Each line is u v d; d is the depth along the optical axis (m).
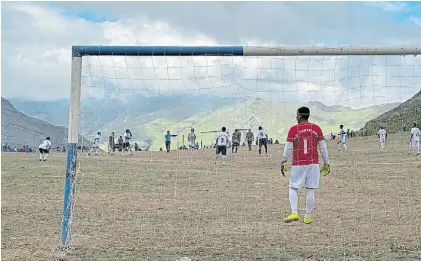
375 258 7.22
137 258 7.21
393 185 15.52
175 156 28.92
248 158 26.92
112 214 10.57
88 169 19.69
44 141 26.16
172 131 30.62
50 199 12.45
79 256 7.32
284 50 8.26
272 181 16.69
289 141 8.42
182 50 8.24
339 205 11.88
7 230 8.95
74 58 8.15
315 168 8.45
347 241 8.24
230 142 23.78
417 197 13.12
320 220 10.02
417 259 7.17
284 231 8.98
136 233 8.82
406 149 30.70
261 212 10.95
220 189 14.69
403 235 8.70
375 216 10.47
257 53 8.30
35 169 20.44
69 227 7.88
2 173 18.42
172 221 9.88
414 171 19.30
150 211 10.98
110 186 15.06
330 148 32.47
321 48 8.26
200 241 8.24
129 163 23.17
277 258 7.20
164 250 7.66
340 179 17.08
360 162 23.23
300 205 11.91
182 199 12.75
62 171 19.67
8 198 12.49
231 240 8.30
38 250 7.62
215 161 23.48
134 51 8.22
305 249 7.70
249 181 16.66
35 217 10.15
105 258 7.20
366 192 14.09
